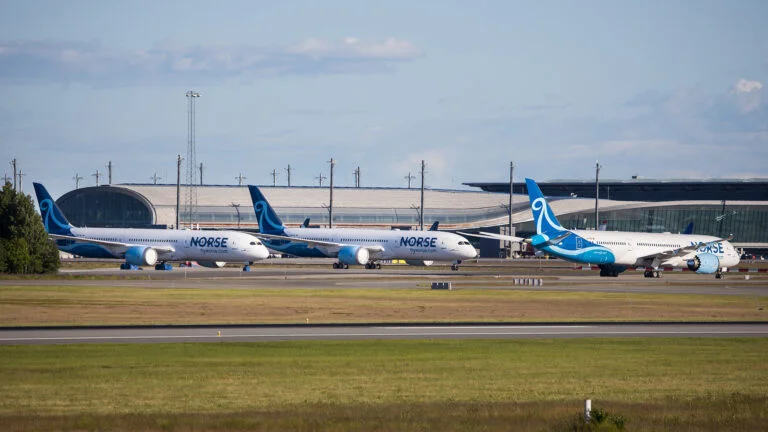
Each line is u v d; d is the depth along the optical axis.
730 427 101.75
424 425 100.94
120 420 103.31
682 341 184.00
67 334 188.38
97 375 137.25
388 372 141.75
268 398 120.00
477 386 130.12
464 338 187.00
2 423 101.69
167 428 99.44
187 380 133.38
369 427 100.12
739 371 145.12
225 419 103.94
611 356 161.12
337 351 165.25
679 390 127.62
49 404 115.06
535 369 145.75
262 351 164.38
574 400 119.38
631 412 109.06
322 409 111.25
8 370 141.50
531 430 98.81
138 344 173.00
